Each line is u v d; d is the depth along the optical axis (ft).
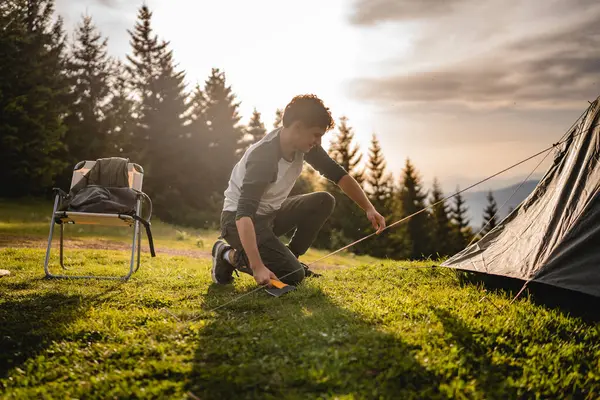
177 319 9.90
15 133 71.87
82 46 112.06
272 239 12.39
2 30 73.41
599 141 11.93
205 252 33.14
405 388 6.75
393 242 121.08
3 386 7.01
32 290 13.00
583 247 10.95
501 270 12.34
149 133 105.70
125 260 20.43
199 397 6.51
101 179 16.02
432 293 12.21
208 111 118.52
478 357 7.88
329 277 14.67
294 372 6.97
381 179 132.36
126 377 7.07
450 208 167.53
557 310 10.62
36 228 36.73
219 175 114.01
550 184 13.42
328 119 10.93
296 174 12.19
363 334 8.39
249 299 11.58
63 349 8.27
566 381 7.18
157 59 113.60
